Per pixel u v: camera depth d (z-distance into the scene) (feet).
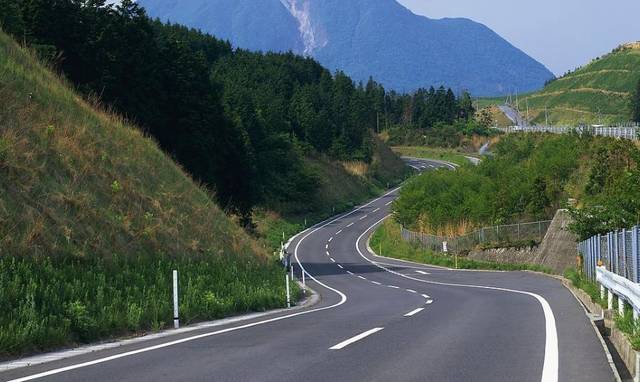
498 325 59.41
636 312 46.42
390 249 300.20
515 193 233.35
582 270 123.34
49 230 73.87
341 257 283.38
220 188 236.02
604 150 190.60
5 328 48.91
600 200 139.54
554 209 217.56
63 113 109.81
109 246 82.43
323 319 70.28
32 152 84.99
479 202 271.90
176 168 143.54
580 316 65.57
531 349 44.19
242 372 37.22
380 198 492.95
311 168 435.53
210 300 75.56
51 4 187.62
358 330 57.36
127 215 95.66
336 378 34.88
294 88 620.08
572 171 230.68
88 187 93.76
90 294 63.21
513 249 205.77
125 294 68.08
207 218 127.95
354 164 541.75
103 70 191.31
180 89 215.92
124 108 194.70
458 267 220.64
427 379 34.37
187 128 214.48
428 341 49.29
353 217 414.41
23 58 124.26
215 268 99.14
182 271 87.25
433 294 114.93
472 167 363.76
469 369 37.17
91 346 52.01
